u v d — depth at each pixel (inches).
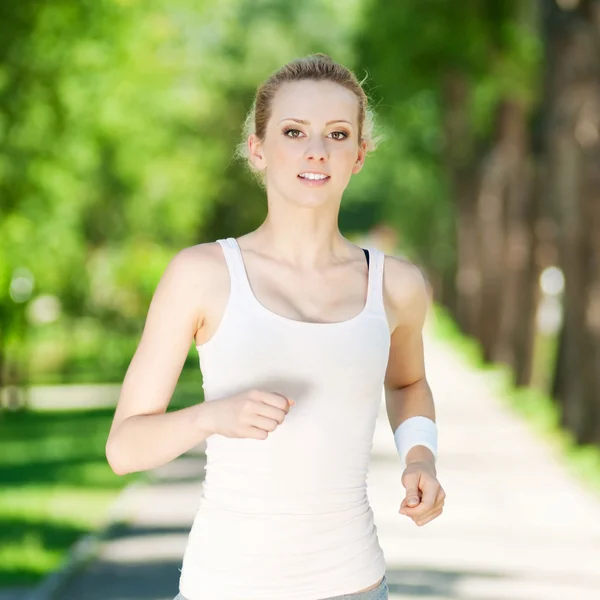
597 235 1561.3
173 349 311.0
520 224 2559.1
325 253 319.6
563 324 1628.9
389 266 327.9
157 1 2087.8
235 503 306.0
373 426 315.6
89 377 2741.1
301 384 304.7
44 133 1694.1
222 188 3676.2
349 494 310.2
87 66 1704.0
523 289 2460.6
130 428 302.8
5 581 840.3
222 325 306.8
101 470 1408.7
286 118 314.0
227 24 3437.5
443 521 1089.4
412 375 346.0
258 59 3501.5
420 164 3624.5
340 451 307.6
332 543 306.8
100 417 1950.1
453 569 873.5
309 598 304.8
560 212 1581.0
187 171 2886.3
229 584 304.7
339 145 314.7
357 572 308.3
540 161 2369.6
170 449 294.0
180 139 3073.3
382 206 5841.5
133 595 783.7
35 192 1744.6
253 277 312.0
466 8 2362.2
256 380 304.3
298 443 304.0
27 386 2055.9
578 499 1225.4
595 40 1508.4
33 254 1859.0
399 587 809.5
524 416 2015.3
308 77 316.8
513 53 2340.1
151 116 2369.6
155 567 877.8
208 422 288.5
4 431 1792.6
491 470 1439.5
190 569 310.7
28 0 1561.3
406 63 2551.7
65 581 832.3
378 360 312.3
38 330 2679.6
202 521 310.2
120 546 963.3
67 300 2586.1
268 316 305.9
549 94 1583.4
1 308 1904.5
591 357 1595.7
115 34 1769.2
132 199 2598.4
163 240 3176.7
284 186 313.6
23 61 1600.6
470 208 3686.0
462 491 1284.4
